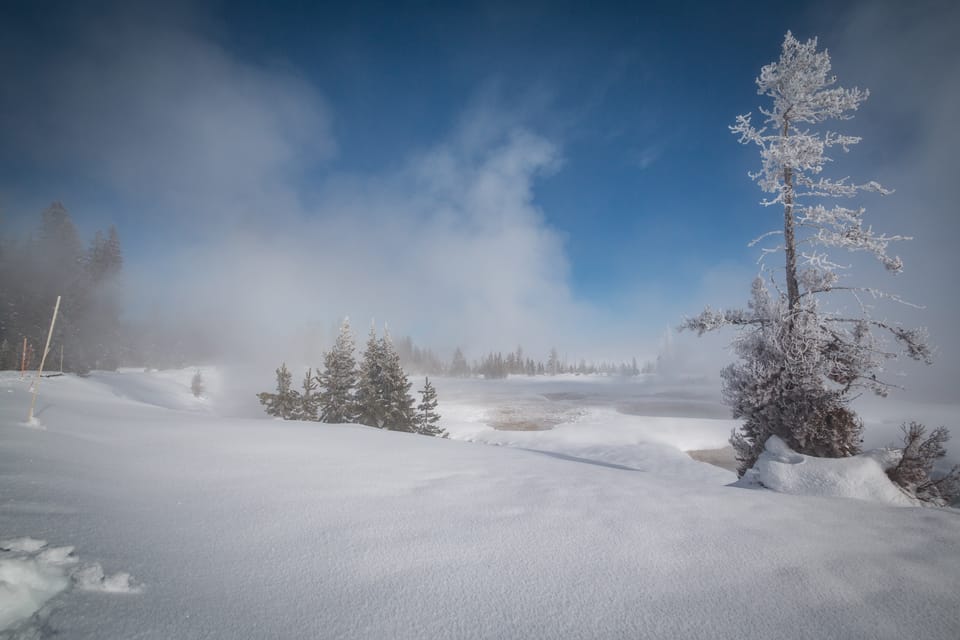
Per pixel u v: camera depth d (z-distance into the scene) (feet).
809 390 32.55
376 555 10.05
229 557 9.45
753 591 8.99
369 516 12.78
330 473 17.93
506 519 12.96
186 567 8.71
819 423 31.65
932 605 8.55
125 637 6.13
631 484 17.79
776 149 35.37
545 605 8.18
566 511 13.87
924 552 11.16
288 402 90.63
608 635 7.26
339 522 12.14
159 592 7.54
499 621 7.57
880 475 25.59
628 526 12.64
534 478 18.51
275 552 9.91
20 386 45.85
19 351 145.89
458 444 30.14
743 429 37.22
